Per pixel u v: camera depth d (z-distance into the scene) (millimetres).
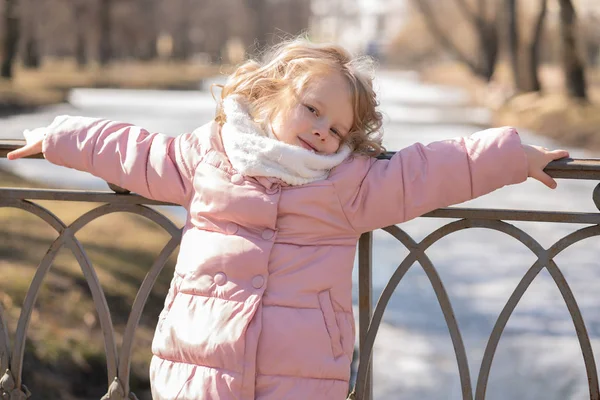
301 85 2996
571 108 29016
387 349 8367
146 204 3248
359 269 3188
